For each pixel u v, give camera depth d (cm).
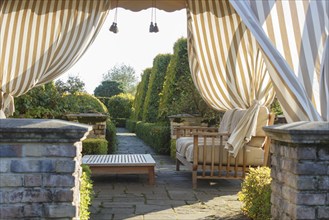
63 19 505
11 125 236
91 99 1116
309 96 313
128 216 404
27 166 238
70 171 239
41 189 238
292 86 305
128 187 571
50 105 872
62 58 500
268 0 325
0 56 496
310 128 253
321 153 256
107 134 979
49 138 237
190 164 585
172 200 485
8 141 237
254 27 312
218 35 591
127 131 2134
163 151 1010
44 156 239
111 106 2414
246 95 589
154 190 549
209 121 938
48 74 501
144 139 1363
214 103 644
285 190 277
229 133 557
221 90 620
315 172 255
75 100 960
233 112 627
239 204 464
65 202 239
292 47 322
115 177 662
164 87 1100
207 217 404
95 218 395
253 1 325
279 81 318
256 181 387
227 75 590
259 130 558
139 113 1736
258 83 581
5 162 237
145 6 602
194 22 593
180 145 675
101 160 611
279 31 323
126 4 594
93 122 920
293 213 260
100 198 493
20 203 237
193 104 941
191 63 618
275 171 300
